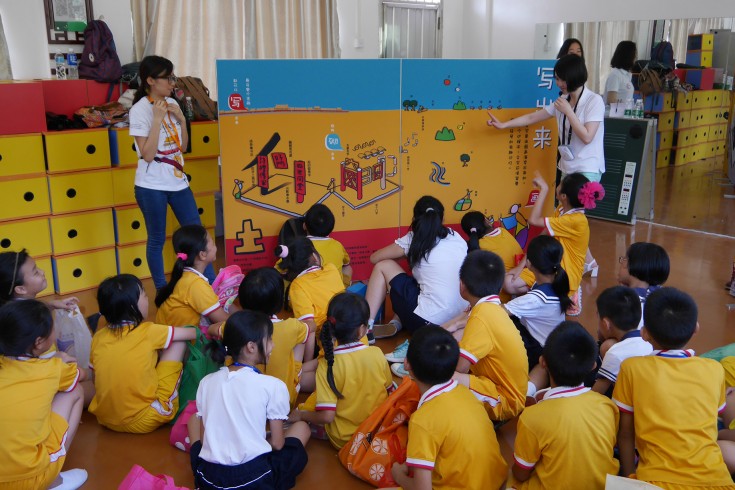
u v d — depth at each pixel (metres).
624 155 5.65
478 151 3.96
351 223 3.86
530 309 2.84
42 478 2.12
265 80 3.51
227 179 3.59
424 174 3.90
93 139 3.91
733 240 5.21
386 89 3.71
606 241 5.22
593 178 3.94
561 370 1.99
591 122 3.79
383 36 7.27
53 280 3.98
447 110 3.84
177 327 2.70
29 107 3.69
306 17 6.39
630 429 2.07
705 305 3.88
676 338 2.02
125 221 4.13
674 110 5.58
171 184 3.67
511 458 2.47
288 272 3.10
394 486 2.23
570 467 1.93
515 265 3.57
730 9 5.23
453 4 7.57
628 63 5.72
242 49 6.00
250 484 2.10
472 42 7.52
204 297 2.90
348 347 2.44
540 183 3.78
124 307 2.53
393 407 2.33
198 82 4.60
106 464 2.44
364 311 2.42
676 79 5.51
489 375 2.52
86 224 3.99
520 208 4.14
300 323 2.70
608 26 5.91
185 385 2.68
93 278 4.09
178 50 5.62
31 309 2.16
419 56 7.62
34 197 3.78
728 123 5.41
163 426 2.69
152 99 3.54
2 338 2.12
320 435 2.60
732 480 2.05
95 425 2.70
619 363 2.31
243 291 2.60
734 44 5.25
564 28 6.34
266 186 3.65
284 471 2.23
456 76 3.81
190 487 2.31
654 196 5.82
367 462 2.28
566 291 2.86
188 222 3.82
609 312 2.41
